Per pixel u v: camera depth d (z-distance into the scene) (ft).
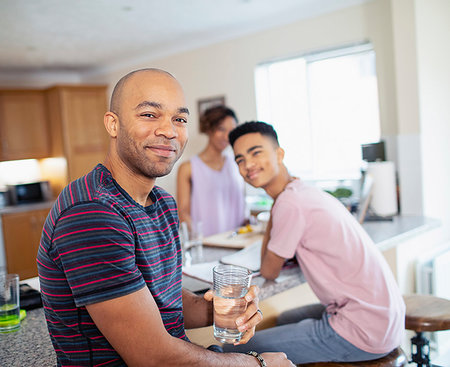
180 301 3.39
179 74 14.75
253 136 5.02
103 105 16.94
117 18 10.89
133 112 2.79
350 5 10.37
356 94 11.05
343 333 4.28
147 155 2.81
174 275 3.27
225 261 5.52
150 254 2.91
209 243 6.81
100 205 2.57
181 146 2.97
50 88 16.37
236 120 8.27
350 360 4.36
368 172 8.49
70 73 18.48
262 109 12.81
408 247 7.92
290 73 12.19
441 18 9.17
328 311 4.61
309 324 4.58
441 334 8.09
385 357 4.41
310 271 4.61
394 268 7.64
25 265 15.19
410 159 8.68
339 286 4.42
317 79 11.71
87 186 2.68
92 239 2.49
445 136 9.30
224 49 13.29
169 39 13.48
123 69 16.70
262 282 4.93
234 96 13.25
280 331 4.61
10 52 13.85
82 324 2.71
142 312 2.60
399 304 4.50
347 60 11.09
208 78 13.88
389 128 10.03
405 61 8.56
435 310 5.41
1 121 15.98
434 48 8.93
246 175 5.12
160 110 2.80
